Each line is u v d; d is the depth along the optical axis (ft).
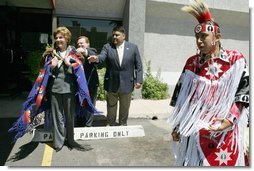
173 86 33.04
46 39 30.91
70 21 30.04
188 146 7.96
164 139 17.40
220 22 35.55
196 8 7.66
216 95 7.50
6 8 29.14
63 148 15.26
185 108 7.86
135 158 14.33
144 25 29.12
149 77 30.12
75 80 14.62
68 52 14.46
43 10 30.09
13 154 14.48
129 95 17.57
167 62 32.81
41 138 16.28
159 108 25.30
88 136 16.89
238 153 7.64
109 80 17.35
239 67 7.36
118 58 16.89
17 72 30.22
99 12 30.32
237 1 34.86
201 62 7.77
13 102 26.00
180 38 33.19
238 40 37.17
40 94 14.01
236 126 7.57
